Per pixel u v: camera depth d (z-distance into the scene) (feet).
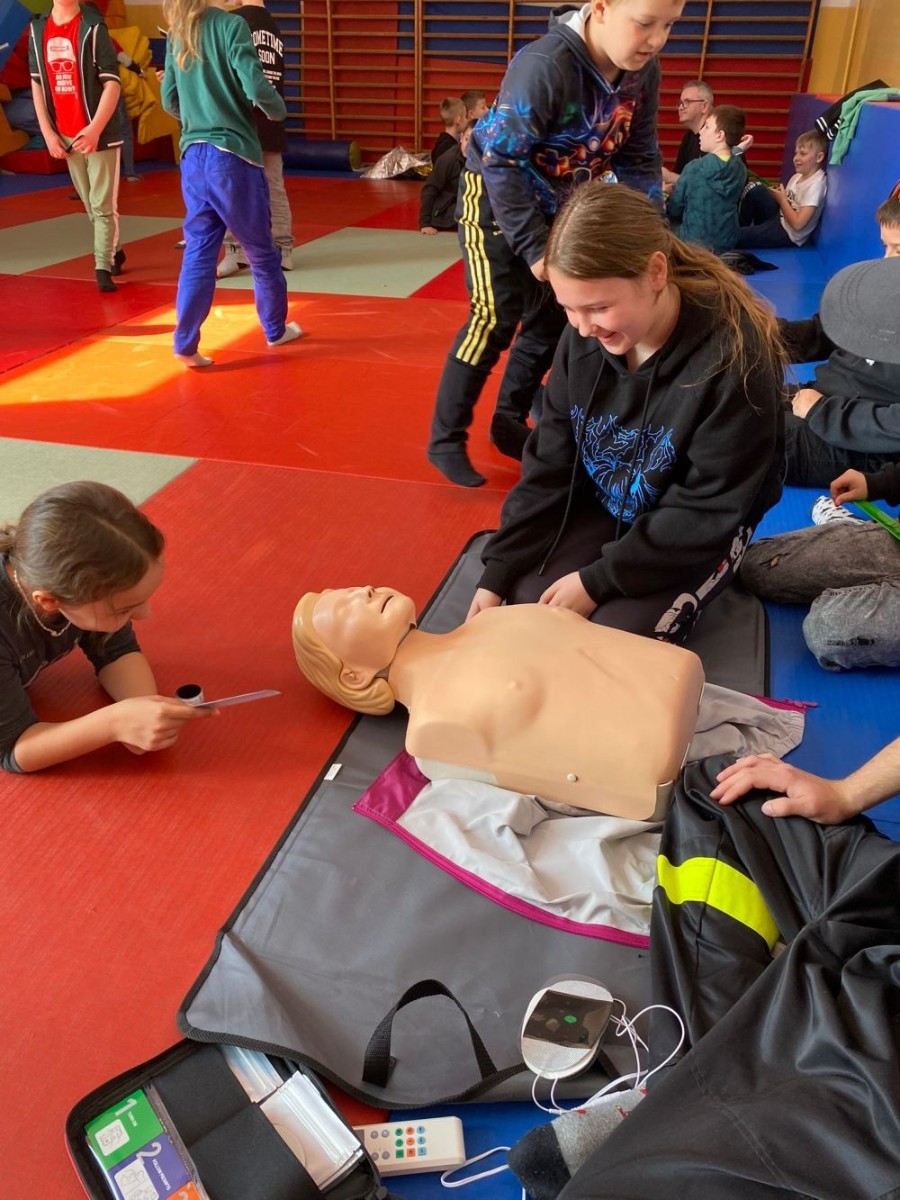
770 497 6.63
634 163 8.71
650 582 6.26
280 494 9.04
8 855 5.08
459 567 7.80
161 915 4.76
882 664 6.59
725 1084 3.31
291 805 5.48
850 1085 3.12
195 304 12.01
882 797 4.44
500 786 5.38
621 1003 4.25
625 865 4.94
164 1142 3.66
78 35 14.26
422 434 10.48
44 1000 4.32
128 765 5.75
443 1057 4.08
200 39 10.84
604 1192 3.08
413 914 4.72
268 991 4.24
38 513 4.75
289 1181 3.49
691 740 5.44
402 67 33.63
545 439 6.79
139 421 10.68
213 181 11.52
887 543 7.15
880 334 5.38
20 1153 3.74
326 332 14.14
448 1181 3.68
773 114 31.07
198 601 7.34
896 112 13.75
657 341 5.87
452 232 22.27
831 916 3.69
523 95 7.38
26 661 5.55
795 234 21.03
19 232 20.72
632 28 6.86
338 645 5.82
